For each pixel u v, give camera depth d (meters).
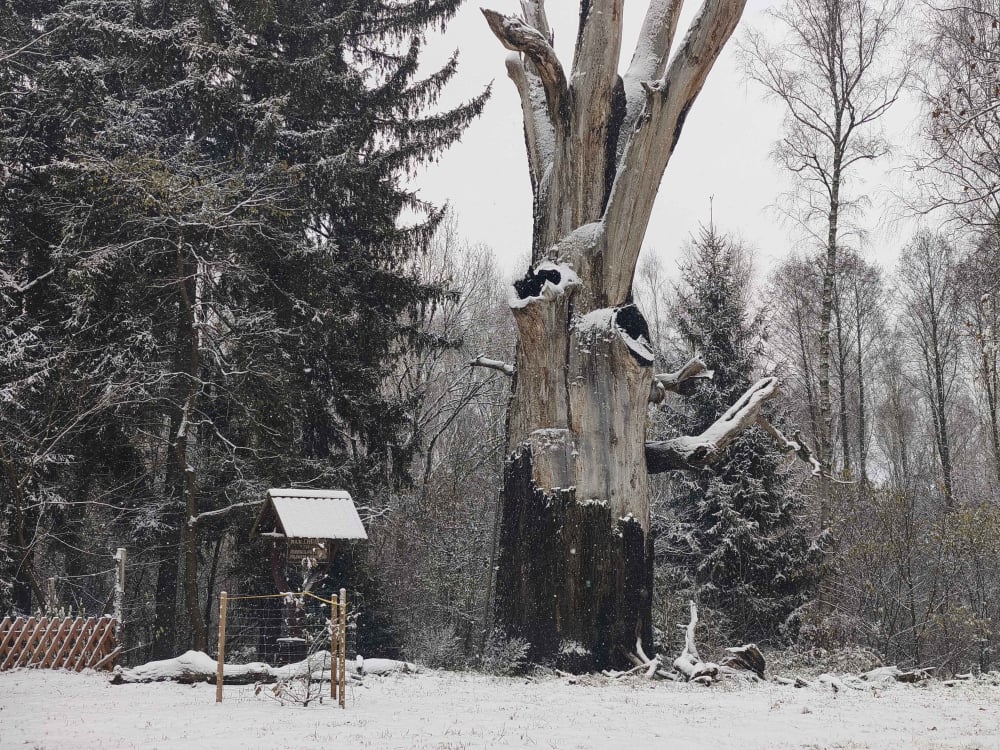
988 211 21.81
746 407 21.23
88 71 21.94
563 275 20.17
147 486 24.66
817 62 27.80
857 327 43.81
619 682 17.05
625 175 20.22
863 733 11.20
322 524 16.22
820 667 22.78
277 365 22.94
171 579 24.27
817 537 27.05
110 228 21.91
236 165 24.20
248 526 23.03
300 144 24.52
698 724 11.77
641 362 19.91
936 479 34.66
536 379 20.05
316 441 26.47
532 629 19.11
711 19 19.59
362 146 27.05
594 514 19.30
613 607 19.03
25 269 24.23
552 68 20.38
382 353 27.08
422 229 27.75
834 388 45.38
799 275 41.22
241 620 24.58
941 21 21.02
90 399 22.28
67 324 21.56
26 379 21.62
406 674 17.02
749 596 26.36
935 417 40.91
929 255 39.25
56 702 12.72
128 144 22.17
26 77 25.55
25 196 23.83
